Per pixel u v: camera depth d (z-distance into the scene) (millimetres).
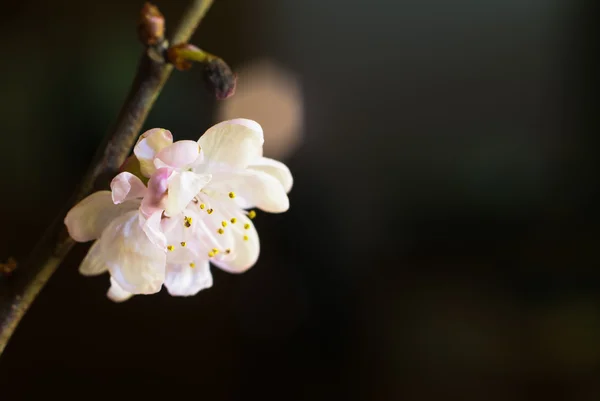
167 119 546
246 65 635
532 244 588
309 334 556
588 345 522
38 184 548
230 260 202
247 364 551
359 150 640
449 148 646
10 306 193
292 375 546
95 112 550
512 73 658
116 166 191
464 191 619
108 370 536
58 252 192
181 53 190
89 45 569
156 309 559
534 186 615
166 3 592
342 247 588
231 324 562
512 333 541
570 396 504
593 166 612
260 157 197
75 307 542
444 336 542
